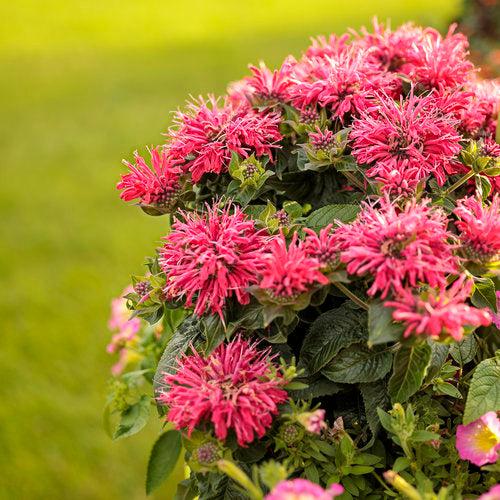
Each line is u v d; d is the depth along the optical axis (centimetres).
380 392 61
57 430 125
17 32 405
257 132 63
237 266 58
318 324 61
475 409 59
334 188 66
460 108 65
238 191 63
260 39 342
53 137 254
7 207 206
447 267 56
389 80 65
